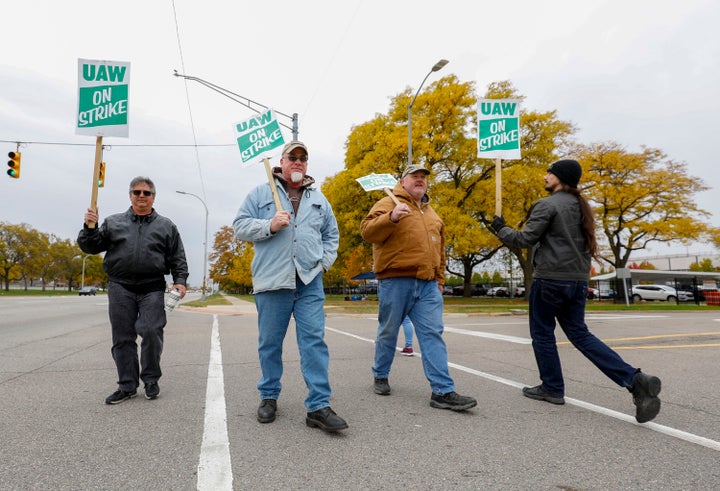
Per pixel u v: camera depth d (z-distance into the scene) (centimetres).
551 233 343
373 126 2648
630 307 2067
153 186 367
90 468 220
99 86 381
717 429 285
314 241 308
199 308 2058
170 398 359
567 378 447
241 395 369
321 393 286
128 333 354
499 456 238
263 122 369
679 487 201
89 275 8388
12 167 1546
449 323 1162
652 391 283
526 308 1848
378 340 379
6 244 5544
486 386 406
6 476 211
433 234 366
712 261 6097
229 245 7350
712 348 661
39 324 1082
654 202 2742
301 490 196
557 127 2464
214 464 225
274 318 303
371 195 2448
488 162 2509
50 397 362
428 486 201
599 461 231
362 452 243
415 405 341
